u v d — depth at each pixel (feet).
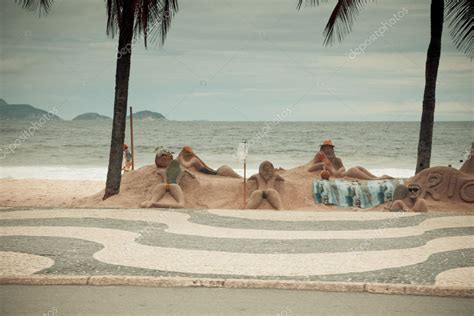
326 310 31.89
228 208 68.03
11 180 115.14
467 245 46.83
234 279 36.04
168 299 33.53
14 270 38.27
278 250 44.68
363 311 31.76
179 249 44.75
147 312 31.45
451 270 38.81
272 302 33.09
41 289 35.35
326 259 41.81
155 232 51.55
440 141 234.58
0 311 31.53
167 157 72.23
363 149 215.10
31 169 145.07
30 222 56.18
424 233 51.93
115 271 38.17
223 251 44.16
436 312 31.65
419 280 36.32
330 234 51.29
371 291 34.99
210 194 70.13
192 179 70.90
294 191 70.33
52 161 171.01
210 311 31.63
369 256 42.86
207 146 229.66
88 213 61.72
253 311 31.65
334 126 345.31
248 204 66.90
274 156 195.52
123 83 70.69
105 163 165.89
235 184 71.20
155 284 36.06
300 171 76.28
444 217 60.64
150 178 72.79
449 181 70.33
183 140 253.03
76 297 33.83
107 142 233.14
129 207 67.67
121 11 71.61
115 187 71.00
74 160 174.19
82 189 98.94
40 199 83.35
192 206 68.69
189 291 34.96
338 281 36.01
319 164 76.07
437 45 76.38
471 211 67.31
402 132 286.87
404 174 138.10
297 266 39.75
